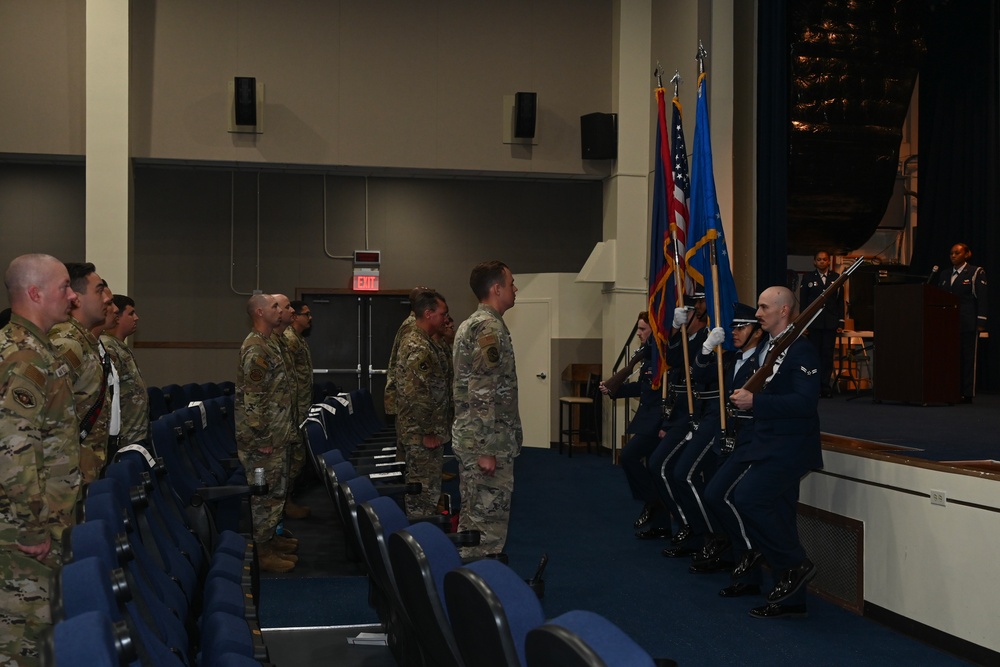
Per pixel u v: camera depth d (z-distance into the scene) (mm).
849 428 6324
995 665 3789
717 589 5094
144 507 3014
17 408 2857
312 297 12023
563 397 11266
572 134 10797
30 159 10055
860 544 4621
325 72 10258
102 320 3959
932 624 4133
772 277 8984
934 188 12219
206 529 4156
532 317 11656
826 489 4922
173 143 9953
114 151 9695
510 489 4367
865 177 11695
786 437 4469
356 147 10312
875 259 12953
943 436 5836
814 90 11141
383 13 10391
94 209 9664
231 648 2416
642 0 10633
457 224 12250
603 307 11156
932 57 12203
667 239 6098
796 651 4059
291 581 5227
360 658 3775
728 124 9305
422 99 10461
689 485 5414
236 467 6039
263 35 10133
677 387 5973
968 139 11750
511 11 10664
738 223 9336
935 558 4113
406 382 6203
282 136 10156
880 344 8406
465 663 2027
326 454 4523
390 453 6883
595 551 6020
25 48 9719
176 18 9984
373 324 12125
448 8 10531
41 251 11281
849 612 4672
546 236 12383
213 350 10414
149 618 2283
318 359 12023
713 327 5348
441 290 12234
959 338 8297
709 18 9359
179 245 11617
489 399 4312
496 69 10625
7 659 2859
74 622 1461
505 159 10641
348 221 12016
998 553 3779
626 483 8781
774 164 8945
